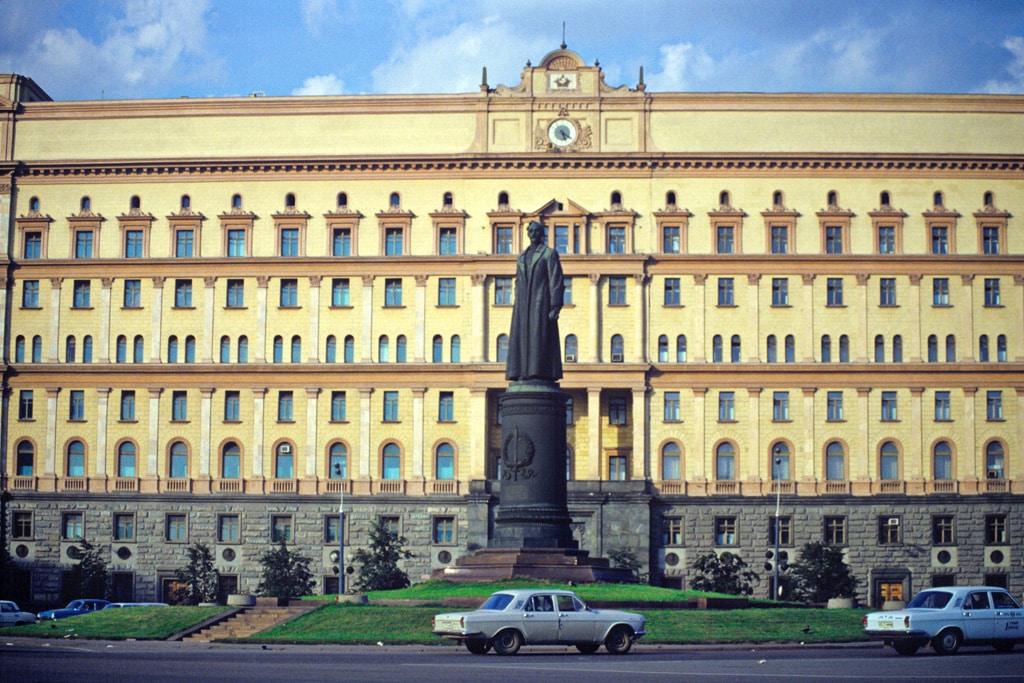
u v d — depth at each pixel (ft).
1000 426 361.71
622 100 369.30
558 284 210.79
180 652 165.27
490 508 356.18
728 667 138.82
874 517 358.02
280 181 371.76
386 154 367.25
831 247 367.04
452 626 155.22
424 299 365.40
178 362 369.09
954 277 365.61
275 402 365.81
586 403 364.17
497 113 370.12
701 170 368.07
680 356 363.56
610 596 199.62
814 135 368.68
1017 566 357.61
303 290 368.27
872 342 363.76
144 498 364.38
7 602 263.08
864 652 166.61
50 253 373.40
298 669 135.33
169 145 374.02
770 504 357.61
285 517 361.71
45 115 376.27
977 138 369.91
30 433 369.30
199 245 370.94
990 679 126.52
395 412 363.35
